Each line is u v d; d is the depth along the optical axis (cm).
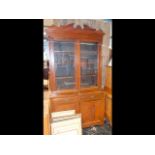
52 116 268
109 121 315
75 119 260
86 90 303
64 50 285
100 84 315
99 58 308
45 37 264
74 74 293
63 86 290
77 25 286
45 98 271
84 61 306
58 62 285
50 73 273
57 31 266
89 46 307
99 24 307
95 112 313
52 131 246
